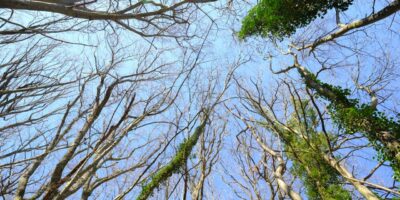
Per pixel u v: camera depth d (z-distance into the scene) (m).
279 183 9.66
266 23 11.20
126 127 5.63
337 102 11.36
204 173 7.73
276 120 11.55
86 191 5.77
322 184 11.13
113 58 7.75
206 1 8.14
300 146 11.91
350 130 10.92
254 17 11.48
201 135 8.19
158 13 7.72
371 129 10.30
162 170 8.56
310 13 10.49
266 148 11.32
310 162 11.62
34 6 6.00
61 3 6.47
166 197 8.34
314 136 11.76
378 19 9.12
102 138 5.05
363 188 8.86
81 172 4.67
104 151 4.95
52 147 5.28
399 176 9.23
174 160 8.55
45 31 6.88
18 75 6.87
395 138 9.70
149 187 8.45
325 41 11.29
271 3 10.63
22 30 6.50
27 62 7.25
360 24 9.62
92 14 6.80
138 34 7.90
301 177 11.92
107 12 7.09
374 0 9.02
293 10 10.46
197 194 7.62
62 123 5.59
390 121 10.20
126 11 7.46
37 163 5.25
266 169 11.23
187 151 8.38
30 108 6.49
